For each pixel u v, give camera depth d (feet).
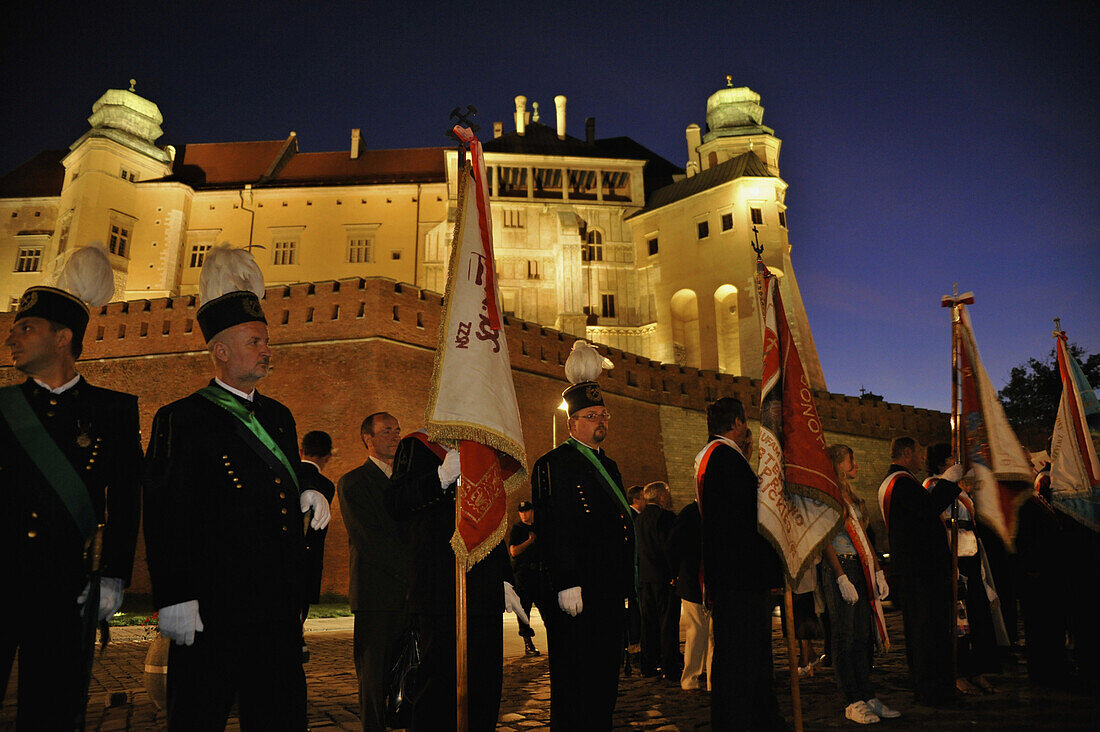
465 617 11.57
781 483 16.06
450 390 12.59
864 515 22.76
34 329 10.37
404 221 161.68
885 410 134.92
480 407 12.61
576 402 15.19
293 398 87.15
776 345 17.43
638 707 20.70
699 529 23.39
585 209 159.94
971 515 23.97
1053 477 24.57
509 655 32.14
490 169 158.40
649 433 110.63
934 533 19.86
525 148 161.89
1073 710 18.56
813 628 24.89
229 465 10.12
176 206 159.74
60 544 9.66
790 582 15.43
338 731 17.19
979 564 23.21
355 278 89.86
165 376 90.22
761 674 14.80
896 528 20.24
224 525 9.87
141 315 93.91
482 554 11.94
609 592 13.51
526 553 30.73
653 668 26.73
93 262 11.28
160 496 9.41
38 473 9.75
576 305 149.38
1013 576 26.18
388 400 85.51
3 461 9.70
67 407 10.27
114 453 10.44
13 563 9.45
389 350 87.40
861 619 18.54
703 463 15.98
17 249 159.63
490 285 13.64
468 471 12.35
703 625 23.63
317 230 161.68
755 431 121.49
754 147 164.14
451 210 155.33
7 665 9.30
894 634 35.78
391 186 162.81
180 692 9.32
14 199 163.73
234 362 10.92
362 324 87.76
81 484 9.95
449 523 12.91
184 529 9.45
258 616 9.72
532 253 153.28
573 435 15.26
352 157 179.11
